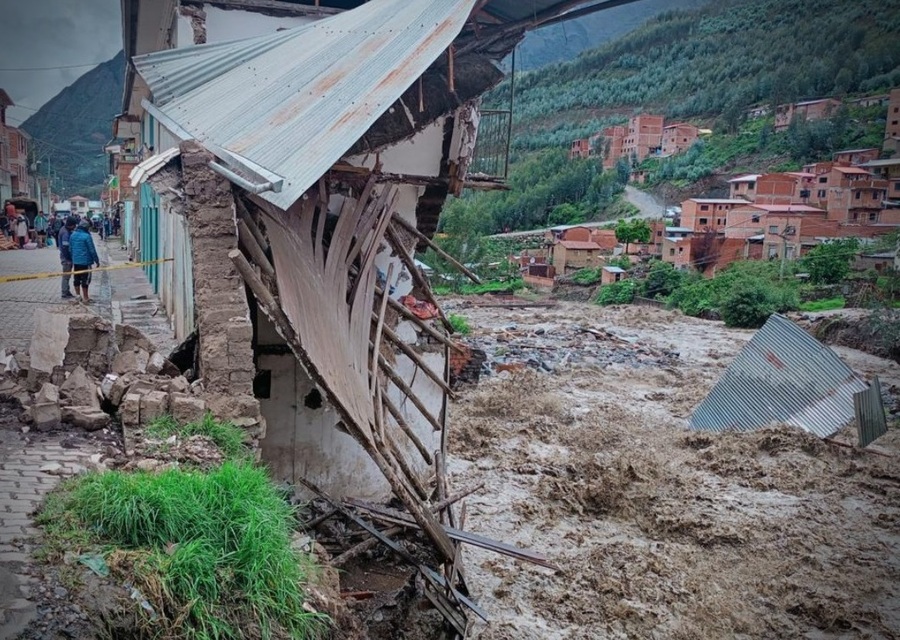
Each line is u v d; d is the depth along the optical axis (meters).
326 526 8.98
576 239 65.19
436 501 9.34
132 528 5.11
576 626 9.71
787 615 10.27
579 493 13.72
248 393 7.90
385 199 10.69
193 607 4.73
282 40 13.84
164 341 14.04
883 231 52.91
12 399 7.58
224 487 5.68
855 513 13.62
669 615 10.09
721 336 36.44
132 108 24.84
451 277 52.09
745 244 54.59
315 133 8.80
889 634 9.81
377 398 8.53
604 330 35.91
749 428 18.56
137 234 29.17
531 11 13.02
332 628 5.53
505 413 19.41
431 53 10.00
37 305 15.18
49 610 4.30
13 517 5.20
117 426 7.40
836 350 32.66
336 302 8.84
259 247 8.18
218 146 9.50
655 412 20.88
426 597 8.00
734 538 12.34
